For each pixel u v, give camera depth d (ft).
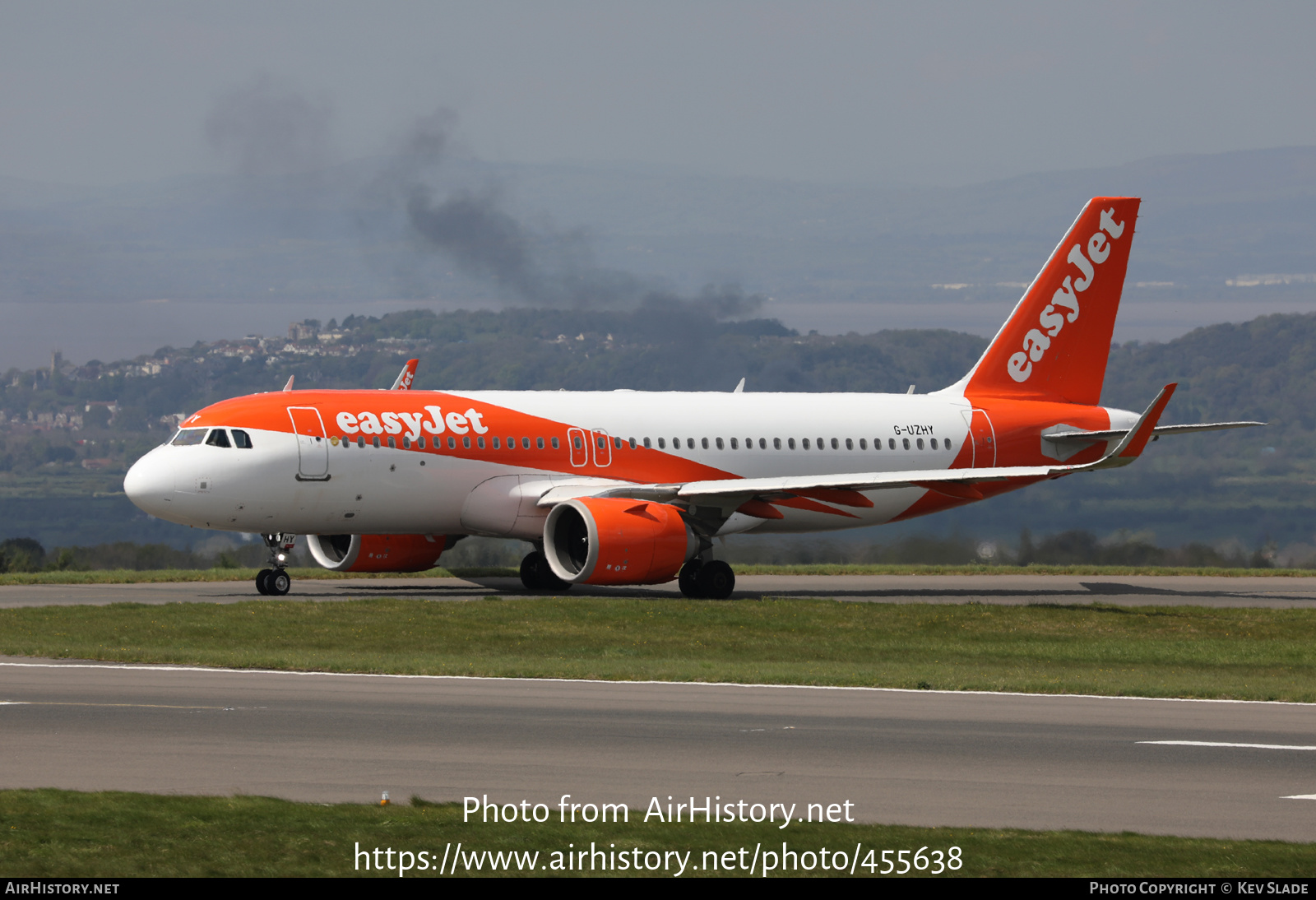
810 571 492.54
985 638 310.24
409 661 246.27
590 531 351.87
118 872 115.03
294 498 355.15
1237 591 433.89
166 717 184.24
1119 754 167.73
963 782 151.84
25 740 168.76
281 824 129.49
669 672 234.38
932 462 431.43
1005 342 449.48
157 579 423.64
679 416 403.34
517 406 385.09
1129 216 455.22
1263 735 182.09
